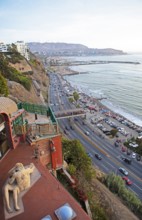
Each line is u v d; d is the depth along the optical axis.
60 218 11.30
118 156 71.88
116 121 111.50
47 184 14.01
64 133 89.88
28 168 14.30
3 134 18.23
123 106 145.88
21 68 140.62
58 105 131.62
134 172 61.94
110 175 44.38
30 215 11.80
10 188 13.03
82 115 107.88
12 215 11.86
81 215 11.71
